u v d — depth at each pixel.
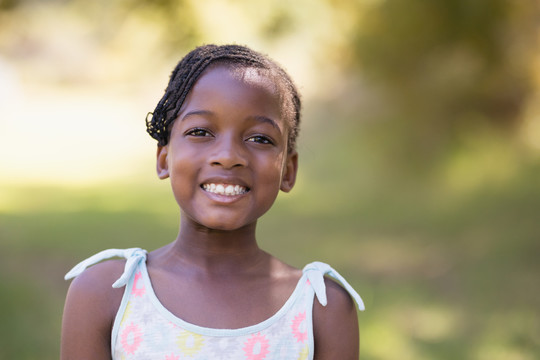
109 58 27.16
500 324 5.41
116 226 9.27
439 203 9.19
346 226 9.19
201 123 1.78
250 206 1.78
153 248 8.00
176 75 1.88
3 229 8.76
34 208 10.52
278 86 1.85
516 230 7.50
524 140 8.95
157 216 10.20
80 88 29.81
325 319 1.84
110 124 22.78
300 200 11.12
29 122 22.53
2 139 18.97
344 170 12.30
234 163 1.74
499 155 9.02
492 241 7.33
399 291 6.27
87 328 1.79
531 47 7.93
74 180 13.57
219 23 5.23
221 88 1.78
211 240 1.84
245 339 1.77
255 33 5.52
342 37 8.05
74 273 1.88
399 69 8.29
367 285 6.53
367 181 10.77
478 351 4.92
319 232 8.95
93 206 10.89
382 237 8.45
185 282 1.83
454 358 4.80
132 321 1.78
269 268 1.89
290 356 1.79
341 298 1.88
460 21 7.65
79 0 5.94
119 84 27.83
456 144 8.96
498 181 8.88
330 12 7.27
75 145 18.59
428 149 9.16
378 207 9.84
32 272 6.64
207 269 1.84
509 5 7.58
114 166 15.50
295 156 1.99
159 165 1.96
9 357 4.54
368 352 4.82
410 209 9.45
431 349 4.93
